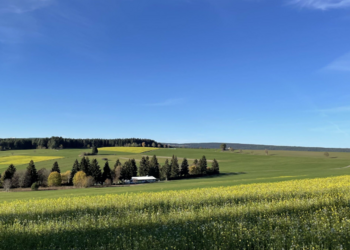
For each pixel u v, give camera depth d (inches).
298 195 690.2
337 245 313.1
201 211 516.4
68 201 745.0
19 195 1700.3
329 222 411.5
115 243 341.7
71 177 2989.7
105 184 2805.1
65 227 443.5
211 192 829.8
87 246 344.2
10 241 369.1
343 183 954.1
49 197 1310.3
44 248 340.8
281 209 515.2
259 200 655.1
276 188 858.8
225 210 511.2
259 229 379.2
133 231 405.4
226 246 317.4
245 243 333.4
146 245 320.2
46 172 2923.2
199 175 3425.2
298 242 325.4
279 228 389.1
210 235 359.6
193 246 318.7
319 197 619.8
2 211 624.1
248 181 1729.8
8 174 2682.1
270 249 303.9
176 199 690.8
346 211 471.5
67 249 335.9
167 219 470.3
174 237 359.6
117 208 608.1
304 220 423.2
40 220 491.5
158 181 3078.2
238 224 396.8
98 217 512.1
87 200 754.8
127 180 3181.6
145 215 495.5
